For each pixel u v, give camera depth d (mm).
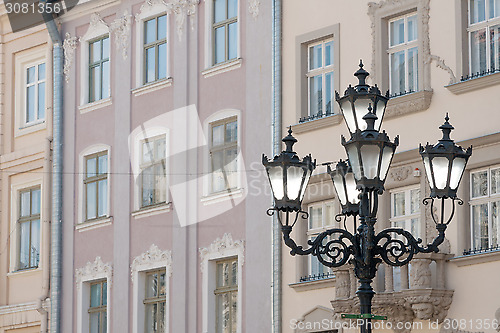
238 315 37000
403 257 31422
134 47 42000
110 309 41688
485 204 30953
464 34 31656
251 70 37500
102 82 43312
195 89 39469
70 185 43844
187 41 39969
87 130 43469
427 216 31719
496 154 30578
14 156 45781
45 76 45344
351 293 32656
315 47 35844
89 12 43719
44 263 44031
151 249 40375
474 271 30641
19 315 44812
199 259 38625
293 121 35875
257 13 37500
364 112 22219
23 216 45625
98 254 42406
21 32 46031
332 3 35094
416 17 33031
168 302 39562
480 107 31016
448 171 22016
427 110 32219
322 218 35031
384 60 33562
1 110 46625
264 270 36281
